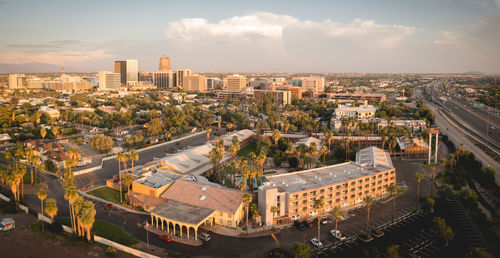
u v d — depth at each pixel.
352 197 146.00
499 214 131.62
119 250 108.06
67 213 134.88
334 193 140.25
